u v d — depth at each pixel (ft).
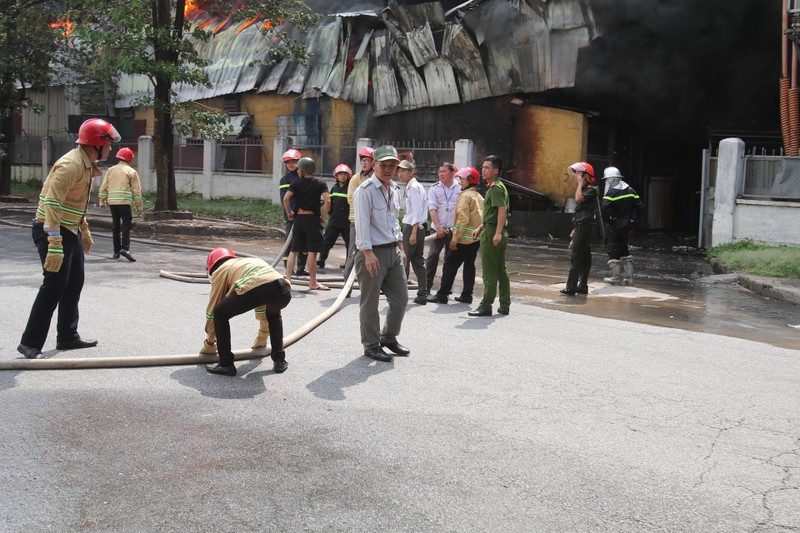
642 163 76.33
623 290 36.78
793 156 49.98
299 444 14.26
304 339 22.81
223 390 17.44
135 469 12.98
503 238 27.35
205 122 65.00
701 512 11.90
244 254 44.42
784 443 14.96
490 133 71.72
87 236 20.75
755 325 28.60
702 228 57.72
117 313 25.64
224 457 13.57
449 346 22.50
